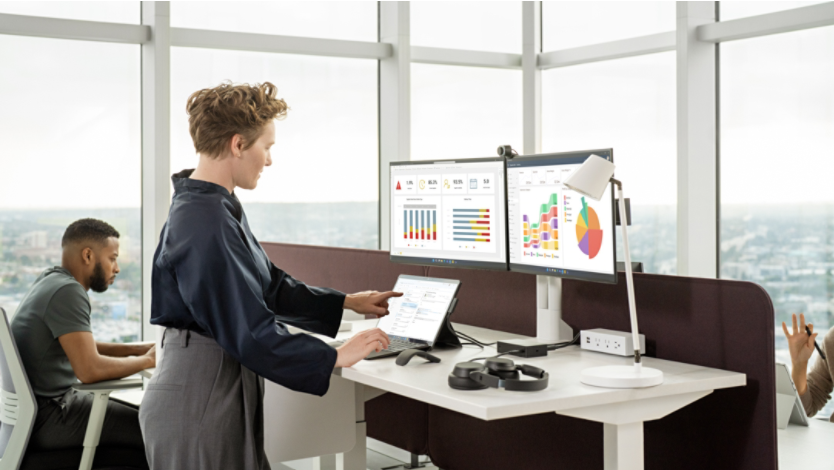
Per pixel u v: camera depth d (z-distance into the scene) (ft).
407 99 15.21
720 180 13.78
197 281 5.24
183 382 5.49
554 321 7.30
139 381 7.77
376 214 15.79
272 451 7.69
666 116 14.34
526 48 15.87
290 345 5.35
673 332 6.61
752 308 6.04
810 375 7.62
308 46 14.53
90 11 12.88
